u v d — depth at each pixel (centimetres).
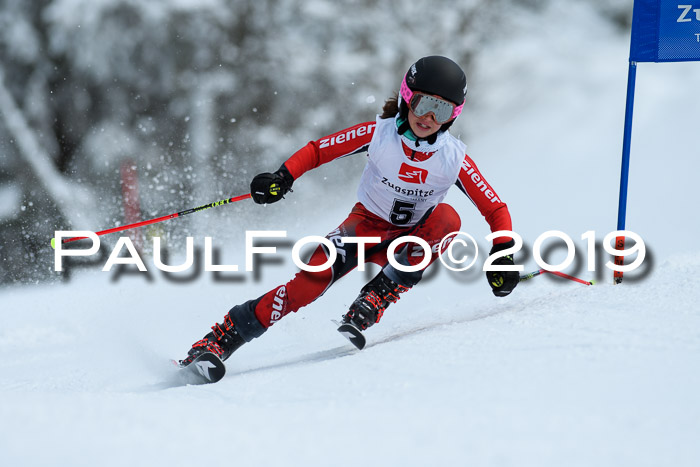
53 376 1262
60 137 4569
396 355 914
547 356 806
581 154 3997
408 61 4647
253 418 647
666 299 1059
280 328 1564
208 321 1725
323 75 4531
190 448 550
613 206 2997
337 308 1755
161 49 4431
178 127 4503
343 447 553
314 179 4156
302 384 837
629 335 866
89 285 2288
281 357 1229
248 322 1110
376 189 1152
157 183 4038
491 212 1115
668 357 762
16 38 4381
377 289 1162
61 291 2198
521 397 667
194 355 1101
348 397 741
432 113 1036
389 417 631
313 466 518
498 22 4978
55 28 4312
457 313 1360
